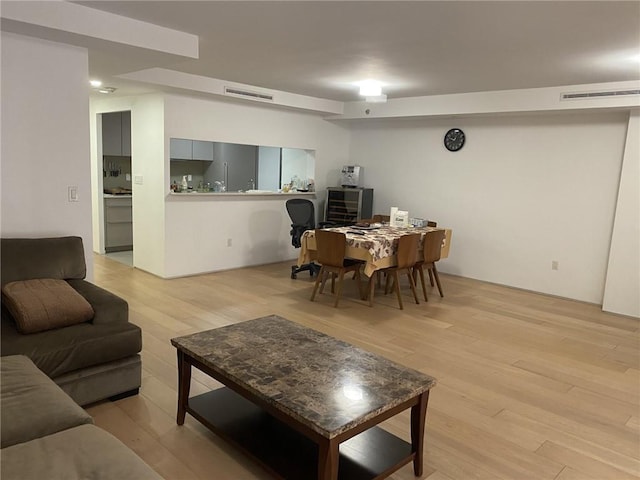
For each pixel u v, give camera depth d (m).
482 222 6.31
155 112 5.50
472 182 6.36
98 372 2.67
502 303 5.33
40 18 2.77
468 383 3.28
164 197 5.57
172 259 5.77
